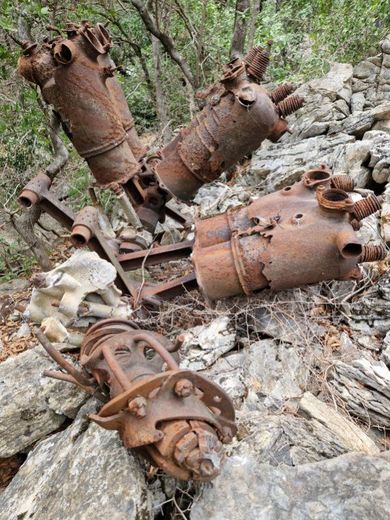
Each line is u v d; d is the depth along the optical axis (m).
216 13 1.83
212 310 0.88
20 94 1.44
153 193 1.08
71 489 0.64
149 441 0.52
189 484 0.62
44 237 1.51
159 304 0.93
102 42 0.96
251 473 0.60
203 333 0.86
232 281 0.81
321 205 0.77
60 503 0.63
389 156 1.18
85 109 0.97
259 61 0.99
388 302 0.88
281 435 0.67
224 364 0.81
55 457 0.73
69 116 0.98
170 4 1.64
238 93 0.95
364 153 1.22
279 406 0.74
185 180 1.06
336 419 0.71
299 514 0.56
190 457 0.52
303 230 0.78
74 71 0.93
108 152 1.02
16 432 0.83
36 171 1.53
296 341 0.82
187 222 1.17
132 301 0.91
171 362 0.58
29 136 1.49
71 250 1.45
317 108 1.50
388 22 1.78
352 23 1.76
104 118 0.98
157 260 0.98
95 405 0.79
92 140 1.00
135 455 0.65
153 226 1.10
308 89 1.58
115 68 0.97
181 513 0.59
